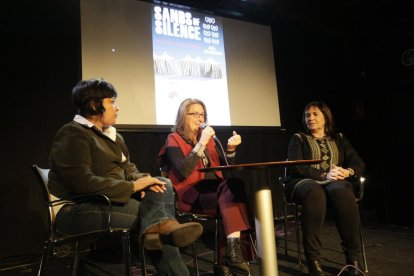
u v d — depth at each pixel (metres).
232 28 3.92
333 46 4.84
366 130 4.55
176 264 1.48
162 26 3.40
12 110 2.68
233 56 3.87
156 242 1.39
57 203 1.51
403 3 4.18
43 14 2.88
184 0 3.58
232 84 3.79
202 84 3.57
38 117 2.78
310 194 1.97
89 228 1.47
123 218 1.49
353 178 2.26
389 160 4.33
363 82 4.62
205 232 3.43
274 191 3.96
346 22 4.77
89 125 1.61
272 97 4.09
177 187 1.98
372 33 4.54
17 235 2.60
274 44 4.29
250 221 1.75
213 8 3.78
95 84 1.68
